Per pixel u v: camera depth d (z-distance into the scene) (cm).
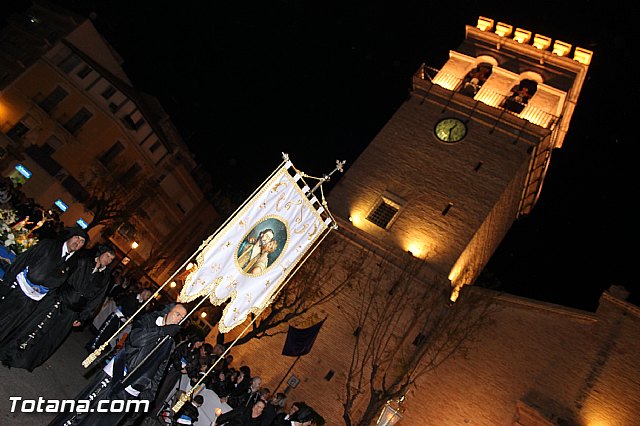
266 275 1023
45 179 4119
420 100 3534
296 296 2738
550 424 2225
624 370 2297
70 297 858
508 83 3566
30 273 818
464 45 3816
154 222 5369
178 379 1074
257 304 1016
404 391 2236
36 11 4312
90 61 4366
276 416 1223
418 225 3066
